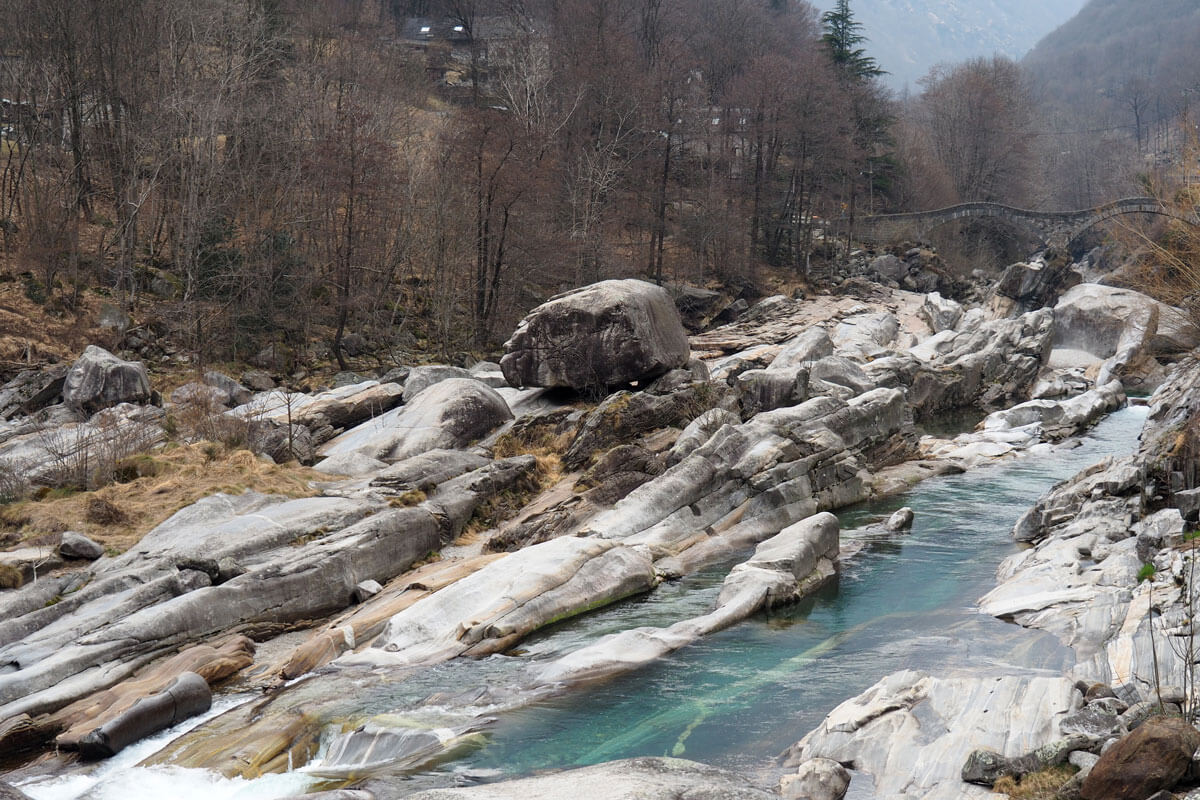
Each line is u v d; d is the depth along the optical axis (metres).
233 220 54.38
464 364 54.28
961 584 21.02
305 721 15.60
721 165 85.69
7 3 54.88
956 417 43.12
